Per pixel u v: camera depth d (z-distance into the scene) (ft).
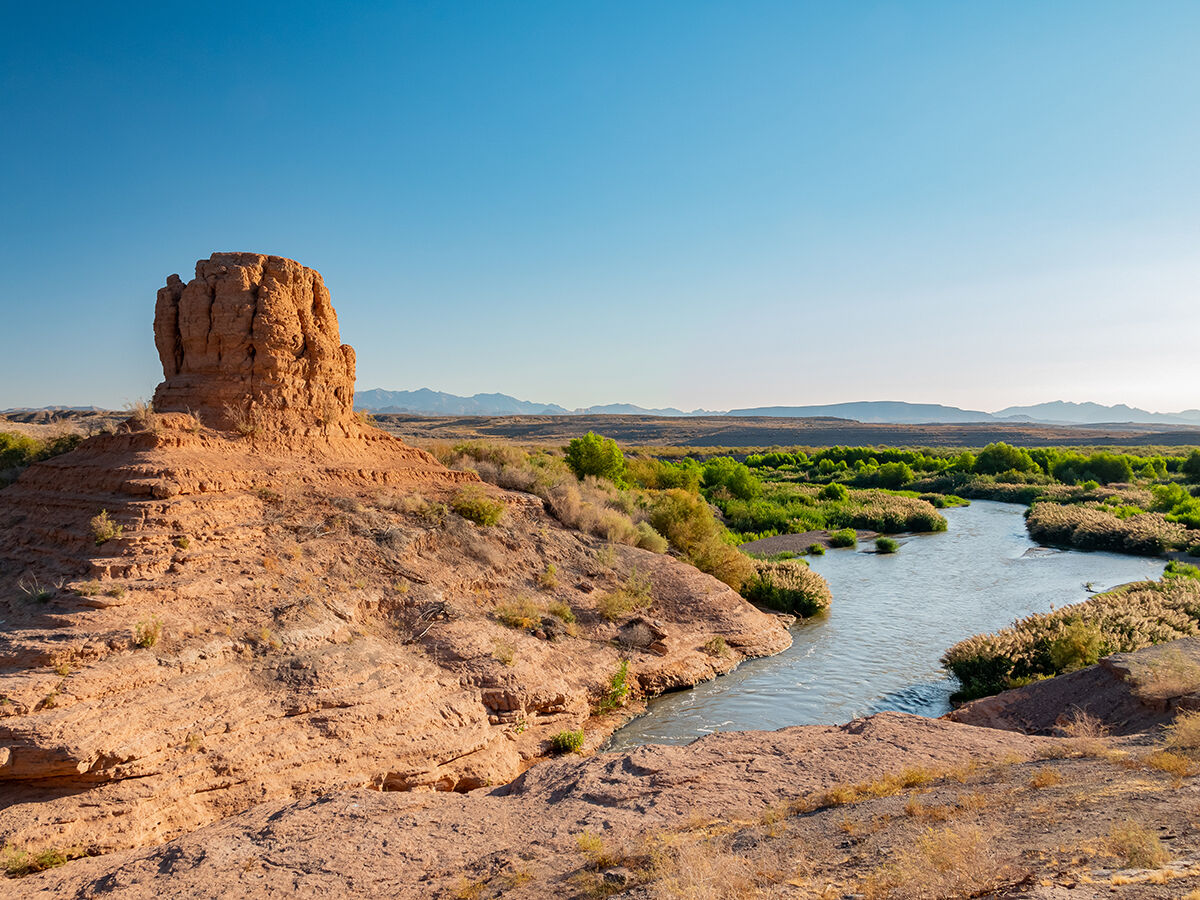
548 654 58.49
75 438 68.28
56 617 39.86
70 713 33.63
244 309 63.46
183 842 30.17
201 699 37.93
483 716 47.09
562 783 38.01
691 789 34.94
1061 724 45.75
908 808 27.25
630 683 62.08
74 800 31.96
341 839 30.04
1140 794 24.68
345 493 64.39
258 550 52.13
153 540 46.65
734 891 20.92
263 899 25.23
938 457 395.75
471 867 27.50
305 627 46.50
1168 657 47.21
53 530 49.57
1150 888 16.56
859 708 60.54
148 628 39.65
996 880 18.84
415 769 40.81
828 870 22.06
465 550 66.59
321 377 69.36
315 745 39.01
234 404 63.00
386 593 54.85
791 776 36.19
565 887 23.76
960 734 41.45
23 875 28.45
